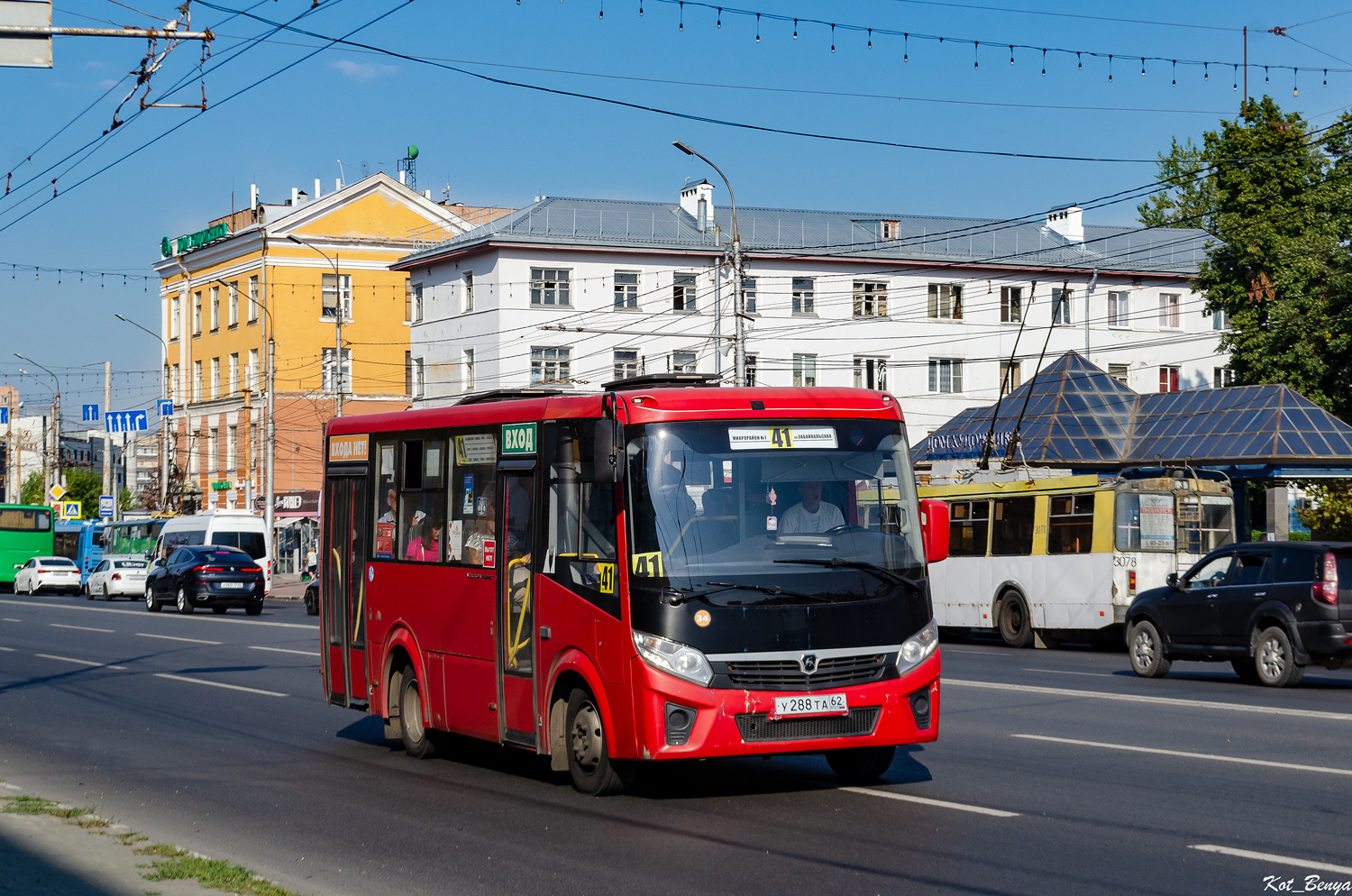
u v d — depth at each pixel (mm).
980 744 12555
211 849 8891
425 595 12523
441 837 9156
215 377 75250
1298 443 39656
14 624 34500
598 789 10312
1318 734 13047
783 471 10008
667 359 60062
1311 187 48562
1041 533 27344
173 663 22953
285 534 69625
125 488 83938
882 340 62719
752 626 9531
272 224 69062
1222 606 18547
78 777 11891
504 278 58281
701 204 62344
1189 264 66375
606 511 10016
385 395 71000
